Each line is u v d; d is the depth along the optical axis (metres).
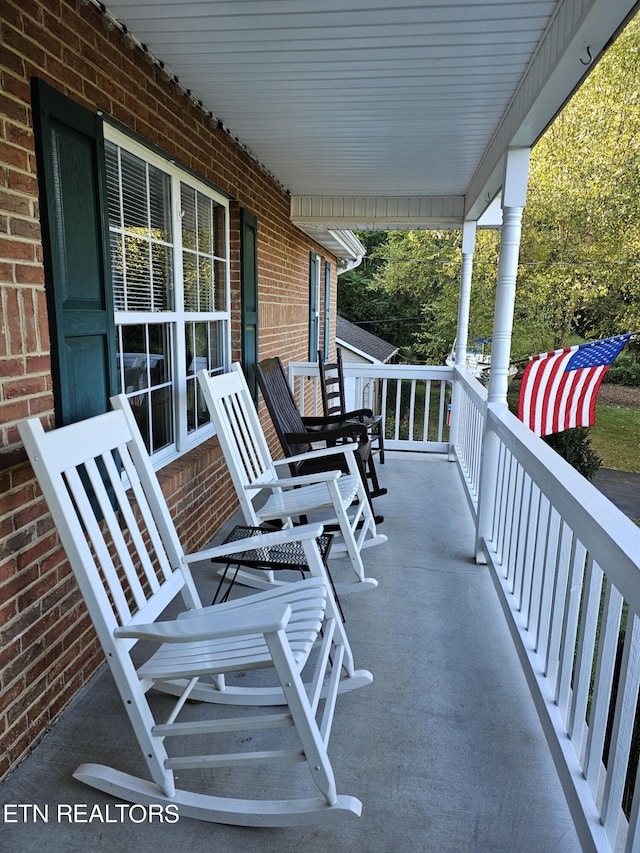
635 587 1.21
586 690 1.64
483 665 2.28
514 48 2.26
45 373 1.82
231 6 2.00
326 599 1.86
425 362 19.38
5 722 1.68
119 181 2.41
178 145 2.80
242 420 3.07
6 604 1.67
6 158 1.62
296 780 1.72
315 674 1.82
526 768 1.77
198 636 1.38
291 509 2.73
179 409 3.14
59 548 1.92
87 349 2.04
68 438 1.59
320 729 1.75
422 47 2.28
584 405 4.11
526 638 2.25
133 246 2.57
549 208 12.72
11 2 1.62
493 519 3.17
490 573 3.04
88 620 2.13
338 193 5.32
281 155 4.04
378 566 3.17
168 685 2.05
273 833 1.55
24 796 1.64
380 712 2.01
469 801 1.65
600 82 11.80
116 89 2.20
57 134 1.83
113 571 1.62
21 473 1.71
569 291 12.70
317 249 7.59
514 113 2.75
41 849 1.50
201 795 1.61
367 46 2.29
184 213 3.13
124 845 1.51
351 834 1.54
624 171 11.98
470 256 5.23
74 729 1.90
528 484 2.46
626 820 1.63
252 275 4.14
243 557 2.10
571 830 1.56
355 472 3.10
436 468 5.14
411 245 17.66
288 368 5.68
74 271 1.94
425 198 5.36
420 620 2.61
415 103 2.92
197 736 1.90
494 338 3.06
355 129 3.39
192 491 3.08
